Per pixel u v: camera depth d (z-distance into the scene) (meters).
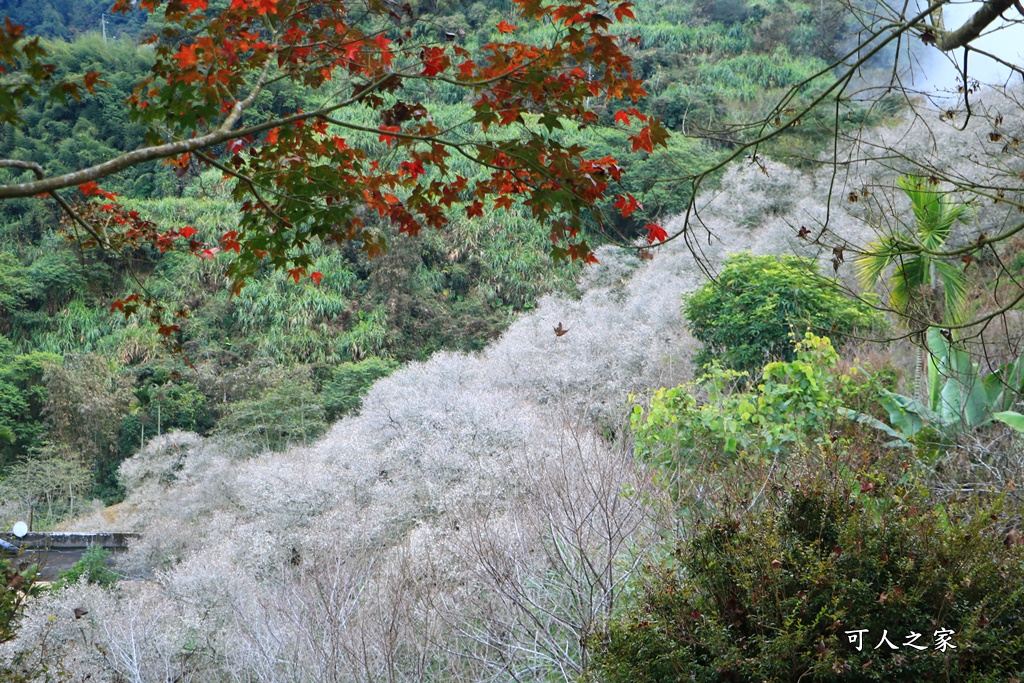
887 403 5.99
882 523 3.30
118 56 28.44
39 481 16.06
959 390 5.73
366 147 19.36
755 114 18.92
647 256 2.88
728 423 5.55
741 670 3.00
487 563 4.62
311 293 19.88
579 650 4.20
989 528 3.37
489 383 11.68
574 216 2.72
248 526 8.73
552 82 2.48
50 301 22.08
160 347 19.62
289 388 14.78
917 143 10.52
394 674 4.91
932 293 6.16
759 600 3.13
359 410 13.50
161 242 3.32
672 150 17.45
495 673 4.56
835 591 3.09
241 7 2.56
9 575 4.34
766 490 4.08
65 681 4.90
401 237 20.17
